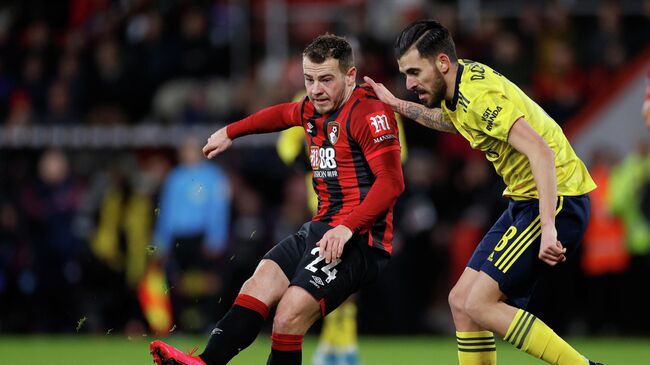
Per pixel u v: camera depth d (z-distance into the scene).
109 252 38.91
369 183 19.69
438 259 40.16
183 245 37.69
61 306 39.19
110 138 42.06
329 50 19.36
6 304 39.06
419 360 32.69
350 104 19.62
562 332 40.78
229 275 38.44
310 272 18.94
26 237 38.97
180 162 42.03
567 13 47.69
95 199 39.81
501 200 40.06
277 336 18.72
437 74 19.31
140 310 38.75
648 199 39.66
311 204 28.12
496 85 19.16
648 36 47.44
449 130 20.64
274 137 41.97
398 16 46.09
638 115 44.47
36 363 30.86
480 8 48.03
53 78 44.34
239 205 39.41
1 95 43.94
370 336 40.19
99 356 32.81
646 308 40.28
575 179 19.86
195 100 42.91
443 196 40.53
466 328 19.80
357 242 19.55
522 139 18.58
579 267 40.09
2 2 48.91
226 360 18.88
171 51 45.12
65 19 48.50
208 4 46.66
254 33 46.69
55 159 39.72
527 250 19.39
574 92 45.03
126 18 46.66
